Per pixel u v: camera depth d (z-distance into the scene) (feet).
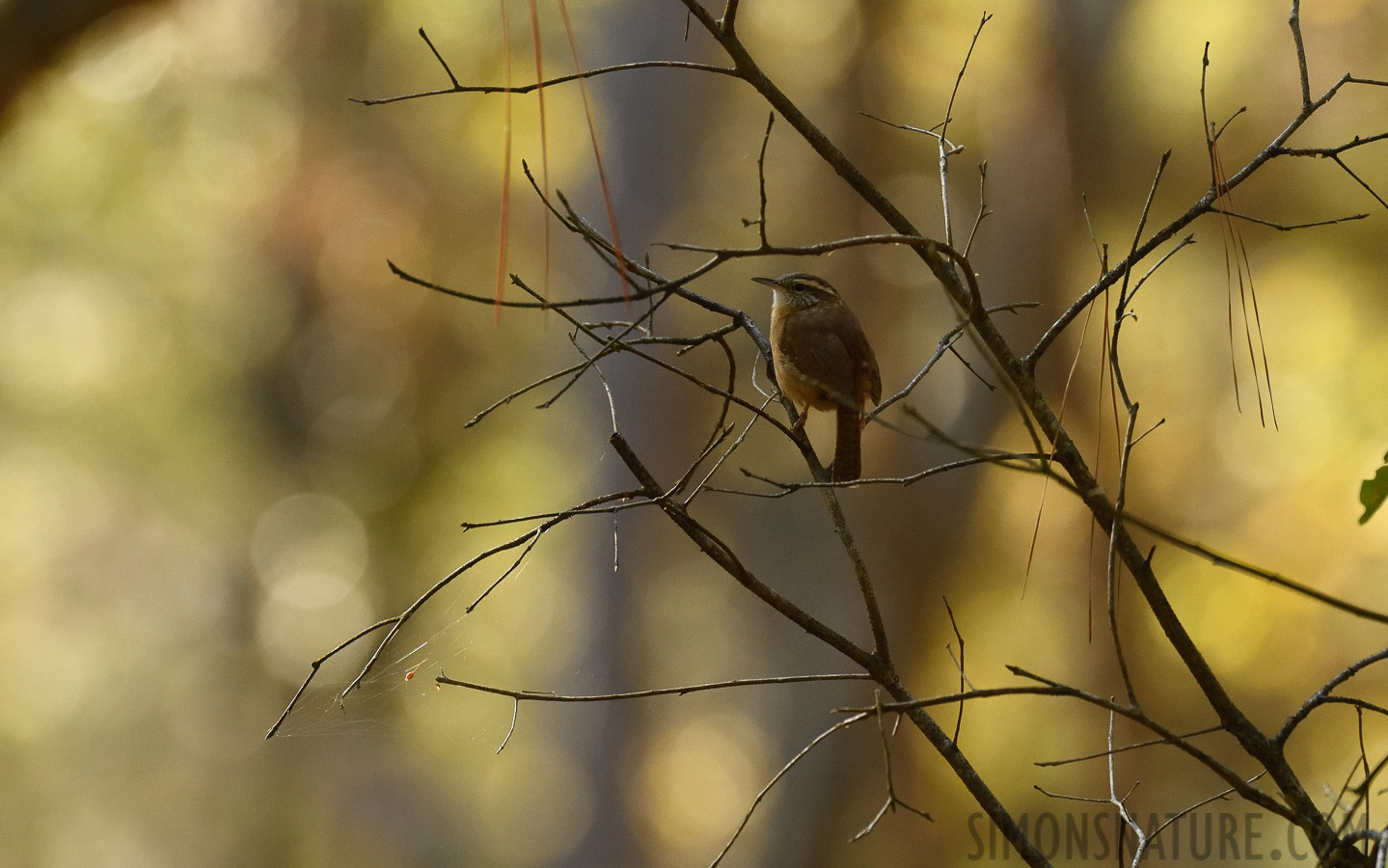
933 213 51.34
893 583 49.44
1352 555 46.91
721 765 72.64
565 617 63.82
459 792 68.23
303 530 72.28
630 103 53.57
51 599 76.43
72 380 73.51
